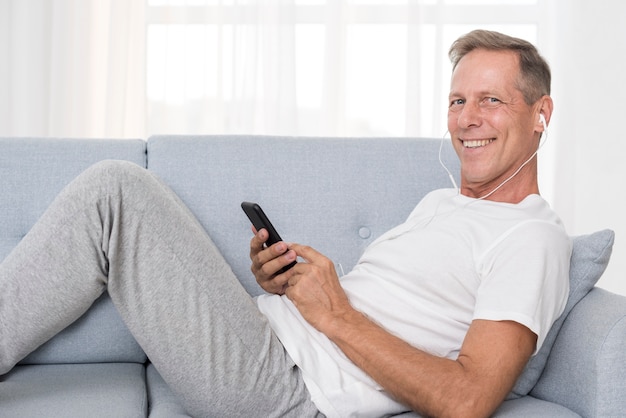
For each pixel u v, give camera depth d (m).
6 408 1.30
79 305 1.38
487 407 1.23
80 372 1.59
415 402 1.28
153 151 1.85
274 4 3.25
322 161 1.88
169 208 1.37
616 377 1.28
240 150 1.87
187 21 3.23
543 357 1.47
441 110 3.28
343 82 3.29
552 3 3.28
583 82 3.24
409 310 1.49
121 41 3.20
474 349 1.29
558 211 3.24
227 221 1.82
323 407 1.39
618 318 1.31
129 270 1.33
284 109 3.26
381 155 1.90
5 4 3.18
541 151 3.28
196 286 1.36
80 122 3.21
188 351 1.35
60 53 3.18
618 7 3.22
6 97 3.19
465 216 1.57
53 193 1.77
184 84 3.23
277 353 1.42
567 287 1.44
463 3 3.31
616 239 3.23
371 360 1.34
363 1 3.28
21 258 1.33
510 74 1.60
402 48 3.29
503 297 1.32
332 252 1.83
